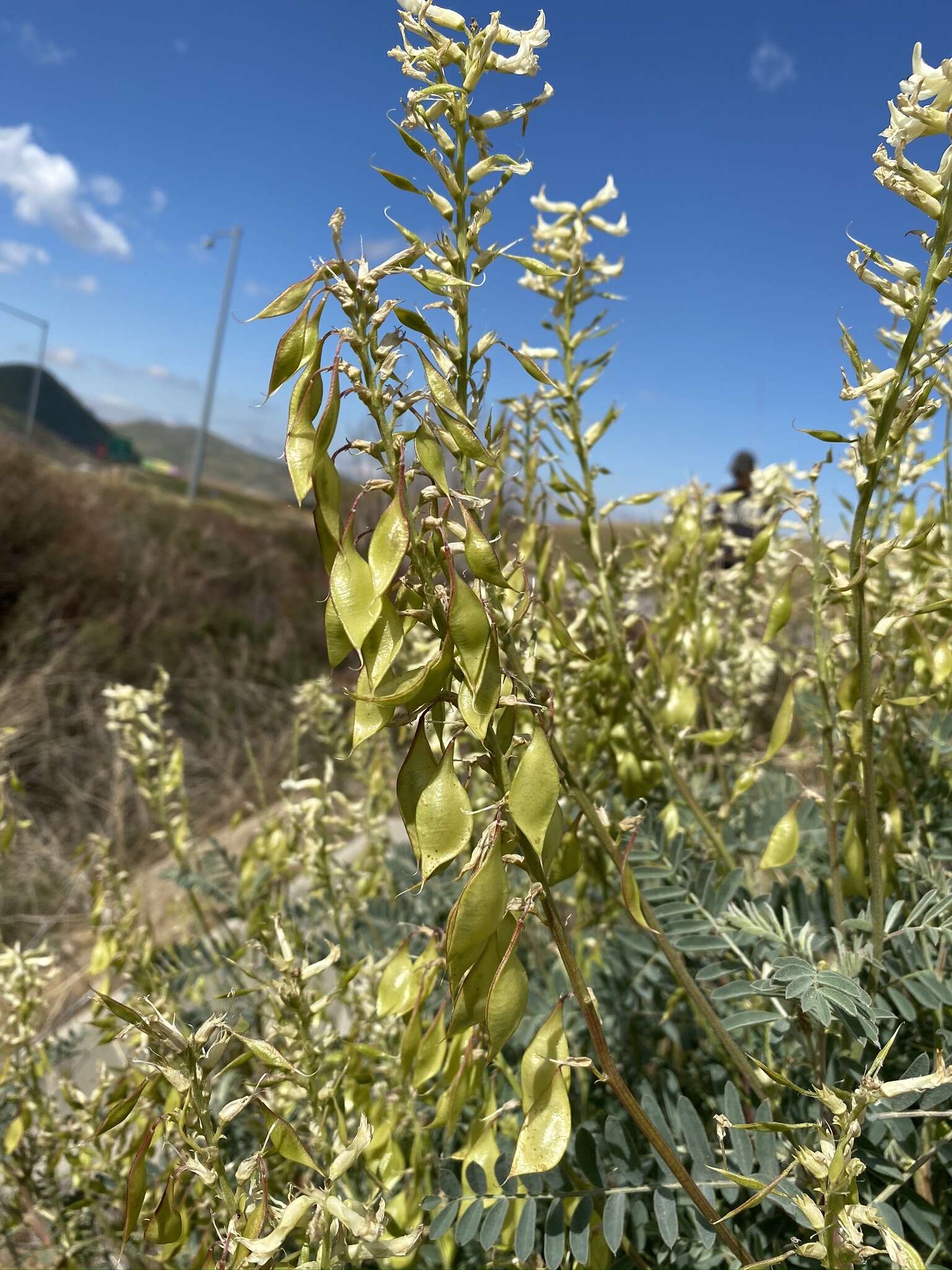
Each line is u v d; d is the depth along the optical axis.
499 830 0.93
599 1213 1.27
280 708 7.95
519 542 1.86
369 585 0.86
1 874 4.88
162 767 2.70
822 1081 1.32
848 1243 0.85
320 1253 0.96
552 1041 1.00
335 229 0.85
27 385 111.38
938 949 1.50
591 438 1.79
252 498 26.94
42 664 7.75
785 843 1.49
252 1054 1.04
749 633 2.83
